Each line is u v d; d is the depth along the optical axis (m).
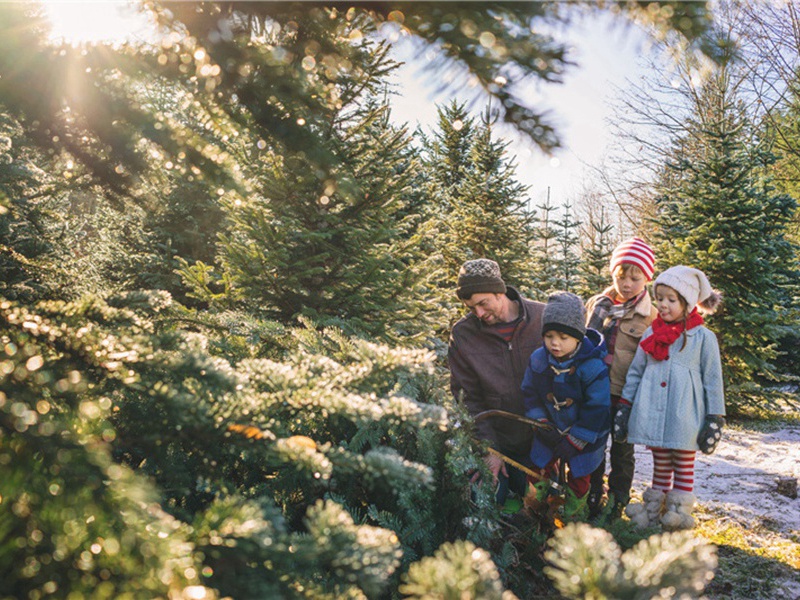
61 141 1.08
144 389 0.90
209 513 0.77
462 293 3.18
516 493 3.04
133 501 0.70
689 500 3.13
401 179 5.30
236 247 5.19
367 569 0.78
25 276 3.32
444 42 0.85
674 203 9.09
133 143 1.05
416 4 0.84
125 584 0.62
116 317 1.06
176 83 0.99
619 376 3.59
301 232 5.04
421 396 2.37
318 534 0.80
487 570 0.66
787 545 3.26
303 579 0.84
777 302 8.65
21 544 0.63
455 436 2.37
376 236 5.19
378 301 5.44
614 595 0.63
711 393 3.31
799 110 15.91
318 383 1.03
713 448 3.28
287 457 0.88
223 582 0.76
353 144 4.65
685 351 3.33
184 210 9.89
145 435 0.92
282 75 0.97
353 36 0.97
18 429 0.71
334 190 1.08
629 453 3.59
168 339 1.08
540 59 0.84
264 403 0.97
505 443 3.19
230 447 0.96
